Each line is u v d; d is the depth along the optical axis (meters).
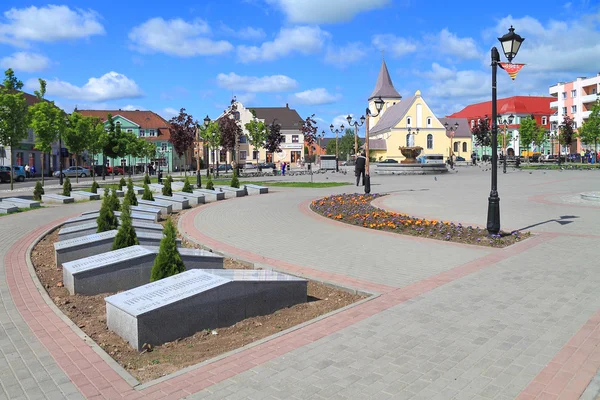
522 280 7.56
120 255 7.73
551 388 4.18
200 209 18.05
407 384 4.29
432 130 93.81
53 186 36.34
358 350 5.02
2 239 11.93
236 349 5.11
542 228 12.23
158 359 5.02
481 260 8.99
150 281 6.67
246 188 25.33
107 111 89.50
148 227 10.67
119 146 46.50
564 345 5.05
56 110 32.78
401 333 5.47
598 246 9.94
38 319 6.05
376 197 20.77
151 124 87.69
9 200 20.16
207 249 10.60
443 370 4.55
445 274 8.05
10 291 7.29
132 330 5.27
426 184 29.92
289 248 10.50
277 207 18.23
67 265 7.54
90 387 4.28
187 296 5.58
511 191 23.47
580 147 81.31
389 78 111.94
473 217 14.47
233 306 6.03
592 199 17.89
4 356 4.96
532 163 69.50
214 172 61.62
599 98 64.56
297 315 6.37
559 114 87.75
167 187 21.03
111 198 13.91
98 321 6.11
